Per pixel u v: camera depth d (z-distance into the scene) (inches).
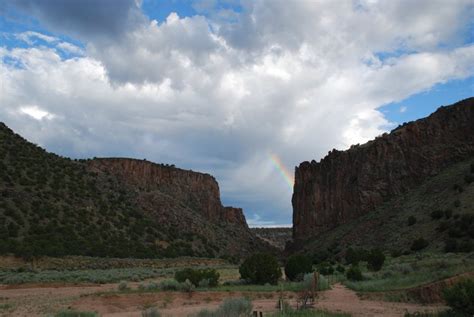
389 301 1059.9
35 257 2325.3
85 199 3703.3
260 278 1552.7
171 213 4938.5
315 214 5472.4
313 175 5905.5
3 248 2276.1
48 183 3469.5
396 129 5315.0
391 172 4682.6
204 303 1148.5
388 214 3991.1
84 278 1811.0
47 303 1111.0
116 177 5162.4
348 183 5142.7
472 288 720.3
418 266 1598.2
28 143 4008.4
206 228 5236.2
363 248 3523.6
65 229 2925.7
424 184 4170.8
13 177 3171.8
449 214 3048.7
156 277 2057.1
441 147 4451.3
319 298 1154.7
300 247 5246.1
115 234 3440.0
